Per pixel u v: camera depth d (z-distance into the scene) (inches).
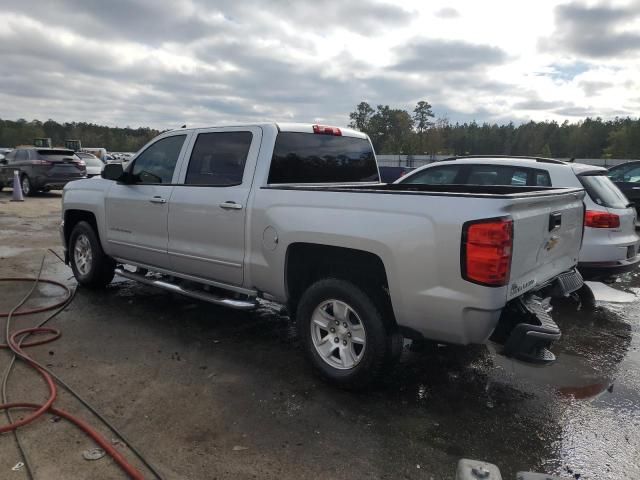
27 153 739.4
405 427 130.4
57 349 173.9
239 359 169.9
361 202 139.6
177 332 193.8
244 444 120.2
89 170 914.1
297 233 150.7
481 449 122.0
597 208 224.5
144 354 171.8
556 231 148.2
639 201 498.3
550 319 132.1
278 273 159.5
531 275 136.9
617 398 151.0
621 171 522.0
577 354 185.2
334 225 142.6
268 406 138.6
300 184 182.4
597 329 213.5
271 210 159.3
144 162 214.2
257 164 171.3
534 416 138.9
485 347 187.2
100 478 105.7
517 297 130.6
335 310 148.6
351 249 142.9
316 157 189.5
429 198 128.1
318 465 113.2
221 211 174.2
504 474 112.9
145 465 111.0
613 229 224.2
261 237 162.7
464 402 145.3
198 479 107.0
